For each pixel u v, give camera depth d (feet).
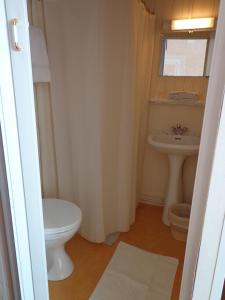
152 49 7.05
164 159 8.13
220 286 2.58
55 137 6.14
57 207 5.55
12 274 3.55
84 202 6.42
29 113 2.72
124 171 6.52
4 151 2.80
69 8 5.11
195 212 2.51
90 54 5.18
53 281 5.29
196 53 6.89
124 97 5.97
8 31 2.45
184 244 6.65
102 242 6.56
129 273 5.60
